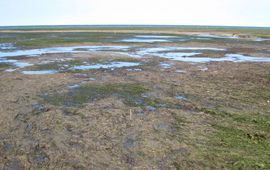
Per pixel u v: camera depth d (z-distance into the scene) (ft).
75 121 41.81
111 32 312.71
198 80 67.82
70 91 57.57
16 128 39.37
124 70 80.33
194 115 44.42
